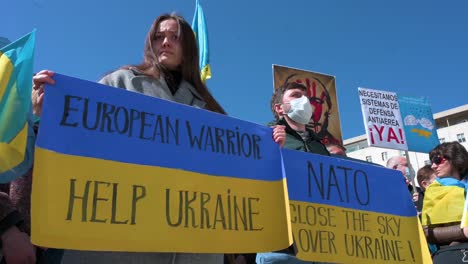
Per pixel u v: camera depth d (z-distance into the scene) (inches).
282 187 89.6
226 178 82.7
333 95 350.3
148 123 77.4
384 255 104.5
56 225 62.1
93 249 63.7
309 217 97.2
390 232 108.6
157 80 86.5
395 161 245.8
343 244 99.3
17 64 66.6
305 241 93.9
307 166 102.5
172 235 71.7
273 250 82.7
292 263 104.1
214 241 75.9
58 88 70.2
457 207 126.3
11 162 62.5
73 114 70.1
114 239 66.0
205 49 239.6
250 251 79.4
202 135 83.3
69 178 65.7
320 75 351.9
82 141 69.2
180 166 77.7
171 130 79.7
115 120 73.9
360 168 112.0
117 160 71.3
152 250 68.7
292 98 126.0
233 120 89.3
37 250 70.2
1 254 63.0
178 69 92.7
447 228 125.0
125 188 70.2
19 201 72.2
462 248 121.1
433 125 300.5
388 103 291.3
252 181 86.0
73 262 68.1
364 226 104.8
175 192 75.0
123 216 68.2
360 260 100.0
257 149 90.0
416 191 222.5
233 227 79.5
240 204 82.2
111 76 84.5
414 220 114.8
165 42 88.6
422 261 109.0
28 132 67.7
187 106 83.7
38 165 63.6
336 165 107.8
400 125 288.2
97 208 66.4
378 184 113.2
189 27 92.9
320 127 336.5
